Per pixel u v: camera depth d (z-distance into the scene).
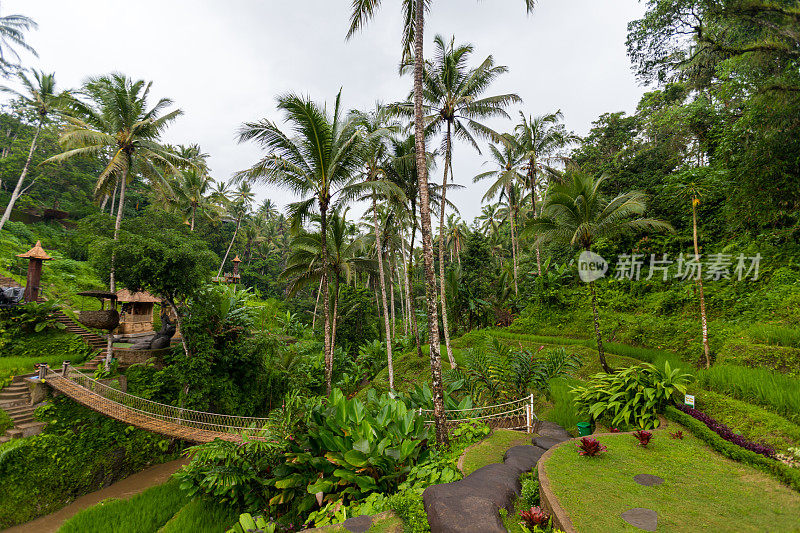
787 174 11.08
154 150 19.73
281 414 8.59
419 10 8.88
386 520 4.45
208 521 8.66
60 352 15.79
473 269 26.27
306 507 7.37
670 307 15.05
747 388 7.46
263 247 57.19
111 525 9.46
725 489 4.62
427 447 7.56
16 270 25.25
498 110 16.30
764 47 10.28
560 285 21.14
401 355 22.00
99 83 18.06
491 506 4.19
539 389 10.34
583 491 4.52
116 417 11.38
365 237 26.55
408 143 17.41
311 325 34.81
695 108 16.73
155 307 28.67
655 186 18.33
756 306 11.60
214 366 15.16
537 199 31.17
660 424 7.79
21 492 10.27
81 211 37.84
